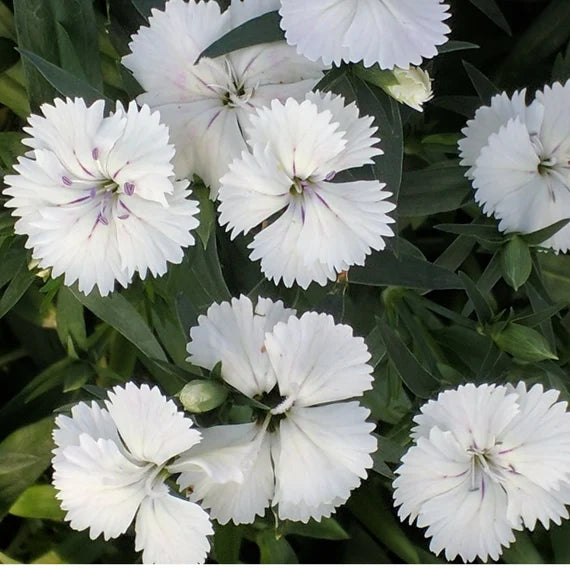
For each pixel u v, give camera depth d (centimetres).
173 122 39
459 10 46
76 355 45
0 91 45
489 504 39
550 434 39
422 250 47
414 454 38
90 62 41
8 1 44
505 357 41
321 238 38
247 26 38
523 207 40
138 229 38
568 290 44
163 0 40
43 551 46
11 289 41
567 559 44
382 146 39
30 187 38
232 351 38
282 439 38
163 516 38
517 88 46
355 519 47
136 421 38
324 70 39
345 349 38
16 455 44
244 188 37
